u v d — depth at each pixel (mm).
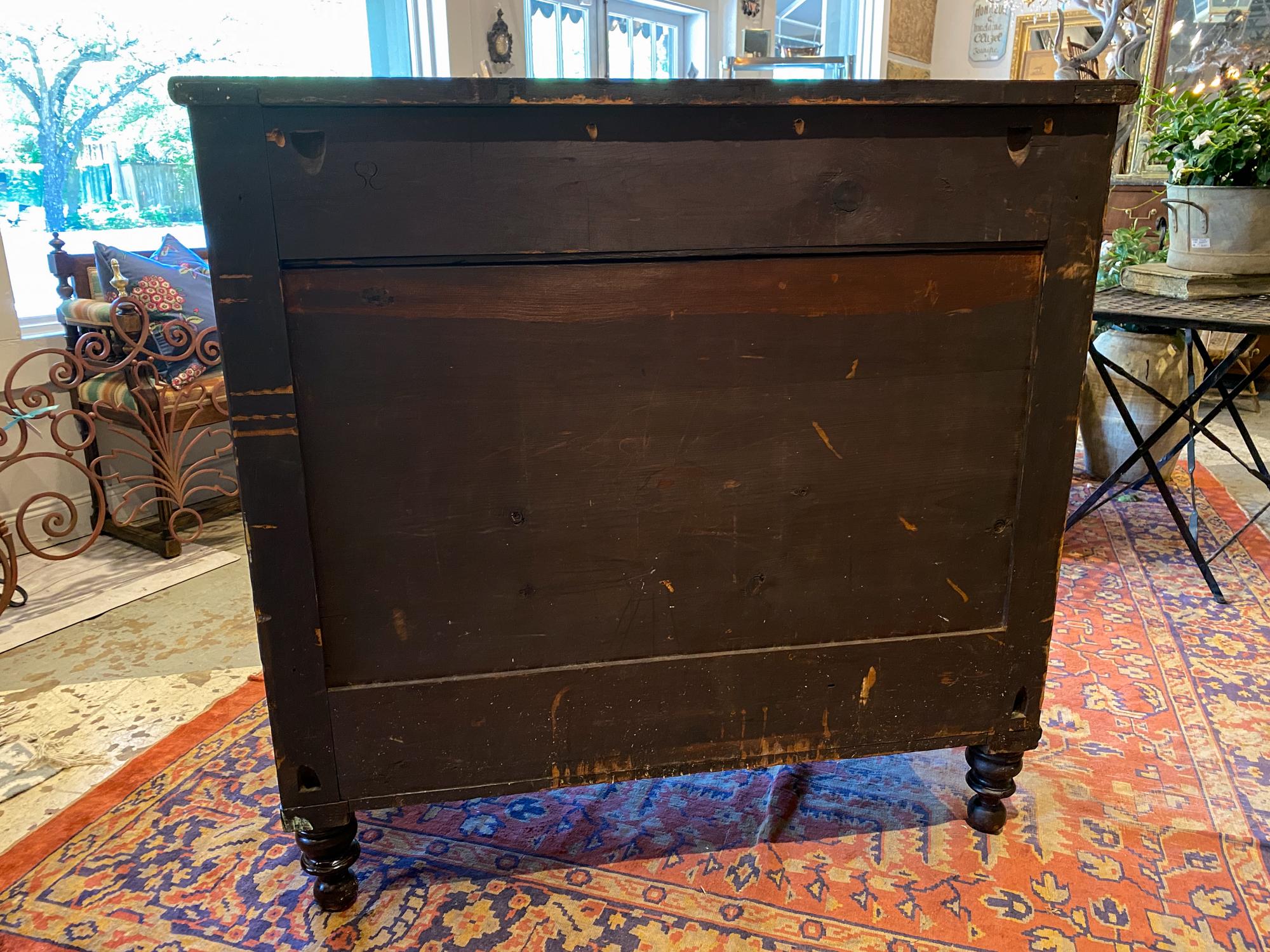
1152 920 1227
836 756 1282
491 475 1081
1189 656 1942
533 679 1164
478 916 1252
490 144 959
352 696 1129
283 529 1049
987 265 1104
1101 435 2988
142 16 2811
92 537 2338
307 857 1223
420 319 1012
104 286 2613
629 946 1195
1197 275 2266
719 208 1020
